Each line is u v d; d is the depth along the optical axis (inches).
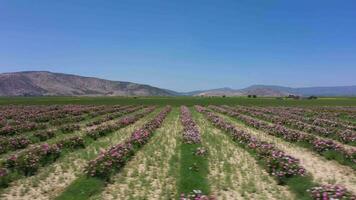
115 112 2390.5
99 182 615.2
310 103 3922.2
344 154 806.5
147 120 1854.1
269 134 1270.9
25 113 2175.2
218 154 880.3
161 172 704.4
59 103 3831.2
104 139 1157.7
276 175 641.0
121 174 686.5
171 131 1354.6
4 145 927.7
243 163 784.3
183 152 880.9
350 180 657.6
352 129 1416.1
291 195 561.3
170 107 3029.0
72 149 936.9
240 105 3444.9
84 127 1493.6
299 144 1027.3
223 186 604.4
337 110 2625.5
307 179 618.2
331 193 503.5
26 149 944.9
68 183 633.0
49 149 813.2
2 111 2348.7
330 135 1192.8
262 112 2321.6
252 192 581.6
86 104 3585.1
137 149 949.8
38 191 589.0
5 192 582.6
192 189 570.9
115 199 546.9
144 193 572.7
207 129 1432.1
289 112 2335.1
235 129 1246.9
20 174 680.4
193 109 2893.7
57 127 1428.4
